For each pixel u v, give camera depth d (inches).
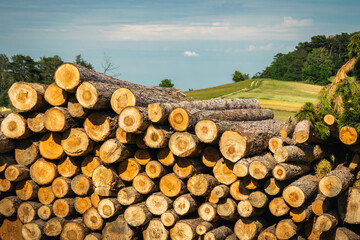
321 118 223.5
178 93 439.5
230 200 230.5
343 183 198.4
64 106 245.4
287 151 212.5
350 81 226.4
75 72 226.4
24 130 243.1
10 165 256.7
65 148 239.3
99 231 254.7
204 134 220.5
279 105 1398.9
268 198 222.8
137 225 235.8
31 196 257.4
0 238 277.1
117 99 230.1
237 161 218.7
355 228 222.7
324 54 2876.5
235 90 2204.7
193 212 253.3
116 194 245.0
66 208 249.9
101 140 231.5
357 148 226.5
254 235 229.1
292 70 3395.7
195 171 233.6
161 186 240.5
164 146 228.2
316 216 220.4
